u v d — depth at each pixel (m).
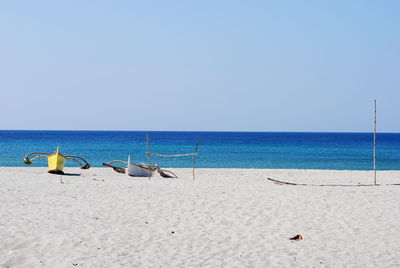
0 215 11.17
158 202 13.33
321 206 13.02
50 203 12.89
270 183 19.53
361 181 23.03
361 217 11.68
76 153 55.00
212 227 10.49
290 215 11.80
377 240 9.55
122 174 25.02
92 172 25.91
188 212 12.02
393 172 28.83
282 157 50.25
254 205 13.03
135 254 8.39
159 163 40.44
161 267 7.71
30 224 10.30
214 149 70.44
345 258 8.38
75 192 14.95
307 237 9.75
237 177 25.05
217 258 8.27
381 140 129.25
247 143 100.75
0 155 47.53
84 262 7.88
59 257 8.14
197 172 28.00
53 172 23.03
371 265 8.00
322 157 50.72
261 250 8.81
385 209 12.69
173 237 9.59
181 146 81.56
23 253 8.32
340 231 10.27
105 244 8.95
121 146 78.56
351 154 57.16
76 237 9.34
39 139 120.19
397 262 8.16
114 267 7.65
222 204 13.13
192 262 8.00
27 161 24.08
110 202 13.25
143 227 10.36
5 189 15.12
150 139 126.50
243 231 10.18
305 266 7.91
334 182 22.66
